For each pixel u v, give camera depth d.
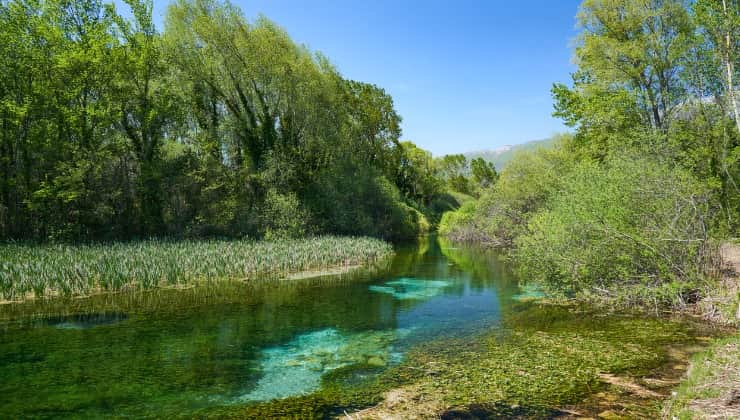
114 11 28.52
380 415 6.31
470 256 29.19
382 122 53.03
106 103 27.05
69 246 22.81
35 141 24.92
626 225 12.95
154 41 30.48
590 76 24.64
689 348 8.85
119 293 15.73
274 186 32.06
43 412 6.55
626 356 8.49
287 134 36.12
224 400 6.98
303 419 6.24
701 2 16.94
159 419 6.31
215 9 32.09
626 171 13.43
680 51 20.19
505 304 14.07
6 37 23.62
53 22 25.98
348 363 8.70
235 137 33.62
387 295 15.84
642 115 22.08
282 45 33.78
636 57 22.58
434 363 8.54
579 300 13.70
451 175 94.62
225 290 16.67
